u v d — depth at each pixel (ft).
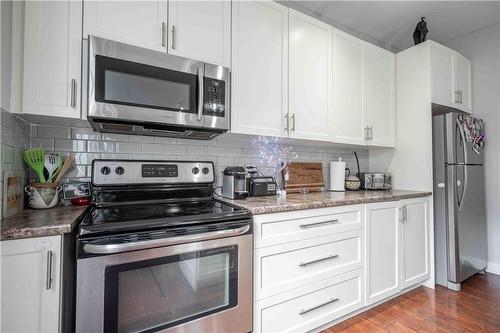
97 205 4.68
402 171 8.39
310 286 5.15
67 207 4.56
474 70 9.11
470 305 6.50
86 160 5.05
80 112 4.07
